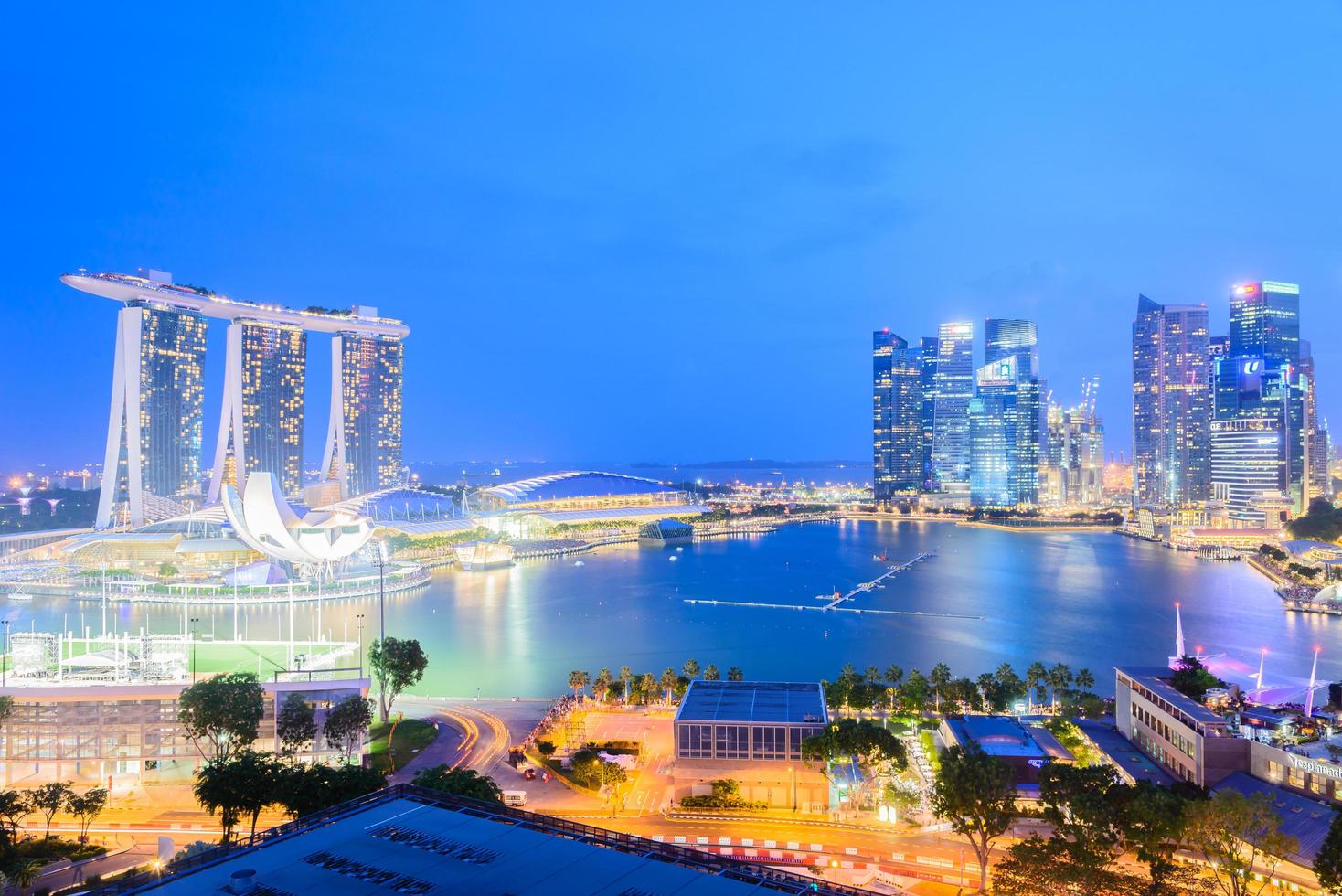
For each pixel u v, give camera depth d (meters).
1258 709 133.25
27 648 155.88
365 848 66.31
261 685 134.75
